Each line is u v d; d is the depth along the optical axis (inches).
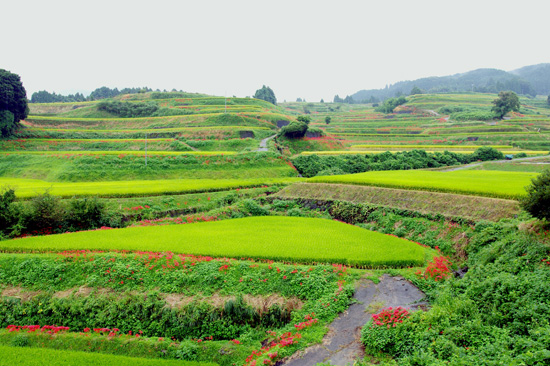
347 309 800.3
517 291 650.2
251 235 1194.0
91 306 843.4
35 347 776.9
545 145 4173.2
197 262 943.0
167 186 1889.8
